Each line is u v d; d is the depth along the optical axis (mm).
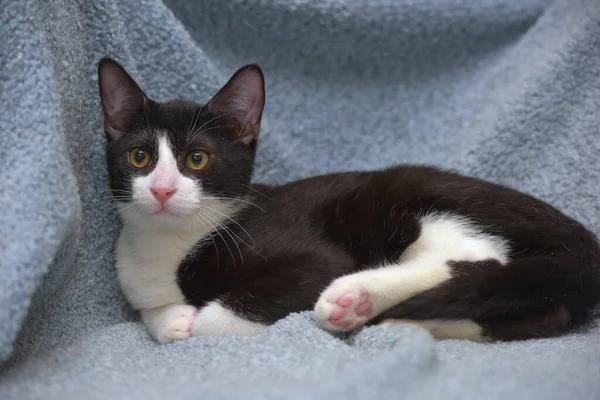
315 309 565
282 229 619
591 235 615
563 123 718
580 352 538
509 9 737
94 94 637
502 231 603
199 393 484
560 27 722
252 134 647
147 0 684
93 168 631
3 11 550
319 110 751
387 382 485
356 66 748
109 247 641
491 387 489
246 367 513
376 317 576
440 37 745
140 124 626
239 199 632
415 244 612
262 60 742
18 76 551
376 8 727
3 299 513
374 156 754
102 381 508
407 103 754
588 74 713
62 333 597
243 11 726
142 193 602
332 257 608
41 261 523
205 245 616
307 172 748
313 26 730
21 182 534
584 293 583
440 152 745
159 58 695
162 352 563
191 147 619
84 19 633
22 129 546
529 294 566
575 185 711
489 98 739
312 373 500
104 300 637
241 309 591
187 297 617
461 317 563
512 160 720
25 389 499
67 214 537
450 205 618
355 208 633
